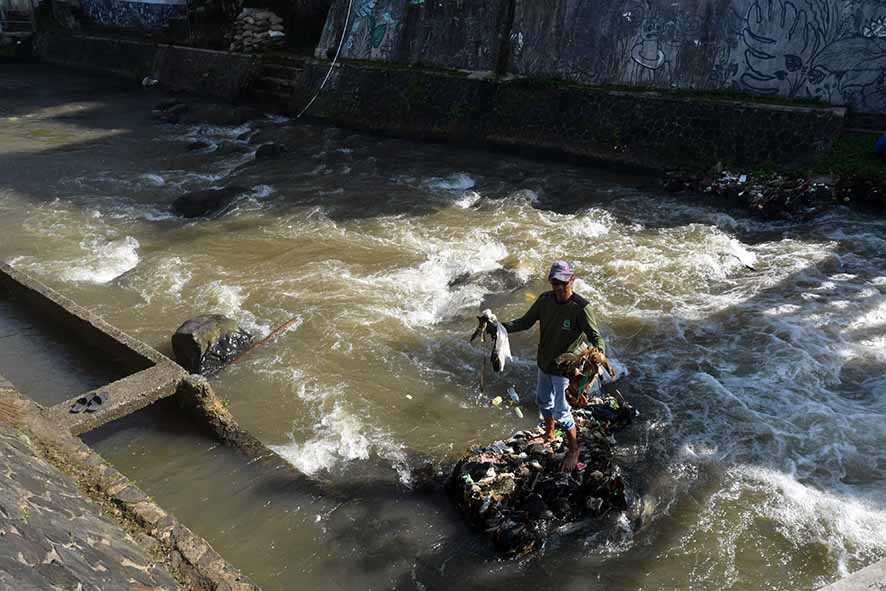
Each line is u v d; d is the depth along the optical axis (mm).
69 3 31609
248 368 8266
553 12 17016
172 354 8531
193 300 9883
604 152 15422
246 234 12211
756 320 8938
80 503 5059
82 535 4547
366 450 6852
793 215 12133
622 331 8906
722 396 7500
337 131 19281
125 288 10297
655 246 11258
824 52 14078
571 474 6082
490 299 9719
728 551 5590
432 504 6105
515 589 5281
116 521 5094
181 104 22016
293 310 9523
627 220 12438
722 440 6871
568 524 5855
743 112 14234
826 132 13461
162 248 11664
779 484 6262
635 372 8055
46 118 21266
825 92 14188
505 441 6613
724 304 9406
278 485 6277
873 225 11547
